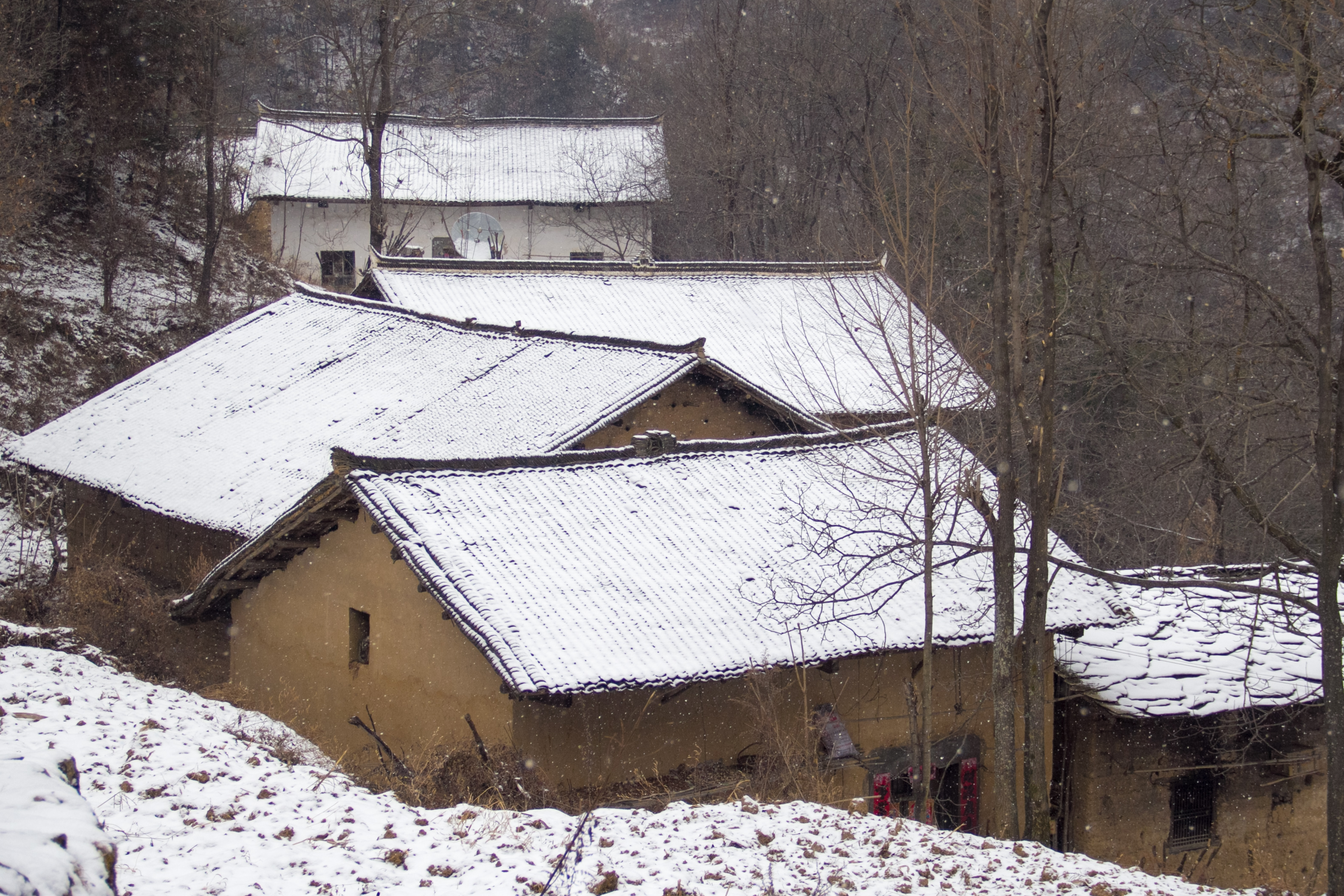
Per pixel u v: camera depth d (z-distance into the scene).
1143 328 18.91
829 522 16.95
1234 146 15.50
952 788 17.47
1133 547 23.92
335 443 23.00
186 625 20.86
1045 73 14.43
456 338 26.84
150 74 40.12
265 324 31.00
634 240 56.38
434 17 46.22
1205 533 20.97
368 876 8.73
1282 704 17.69
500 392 23.83
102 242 38.69
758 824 11.30
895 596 16.22
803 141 52.31
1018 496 18.33
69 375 34.22
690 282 35.12
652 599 14.73
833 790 15.67
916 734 15.38
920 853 11.02
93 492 27.09
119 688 14.48
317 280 53.25
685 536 16.20
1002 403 14.70
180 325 38.66
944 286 20.17
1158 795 18.56
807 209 50.94
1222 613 19.75
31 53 35.84
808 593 15.07
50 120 38.75
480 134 59.31
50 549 27.47
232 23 42.78
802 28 50.66
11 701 12.41
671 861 9.74
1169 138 18.17
